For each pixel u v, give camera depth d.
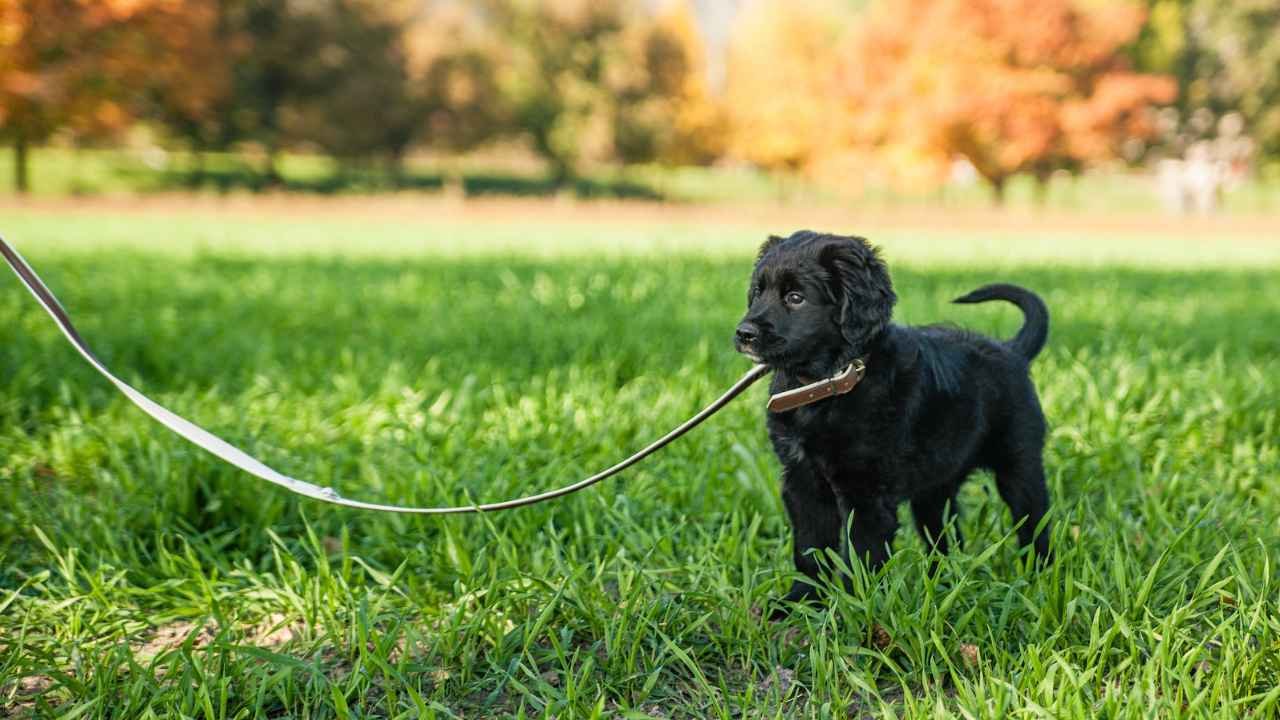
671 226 12.40
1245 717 1.41
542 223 12.85
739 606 1.61
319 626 1.67
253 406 2.40
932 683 1.54
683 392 2.44
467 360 2.87
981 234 11.56
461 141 19.09
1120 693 1.43
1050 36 13.67
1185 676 1.41
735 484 1.97
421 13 19.36
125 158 20.00
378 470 2.05
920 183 15.65
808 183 20.09
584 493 1.93
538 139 20.02
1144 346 3.05
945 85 13.75
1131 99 13.75
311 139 18.23
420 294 4.49
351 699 1.53
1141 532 1.81
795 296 1.66
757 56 18.11
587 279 4.90
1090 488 1.99
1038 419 1.84
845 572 1.58
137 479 2.00
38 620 1.68
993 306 3.98
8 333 3.13
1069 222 14.38
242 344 3.14
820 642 1.52
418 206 16.45
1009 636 1.58
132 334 3.18
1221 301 4.58
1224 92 19.08
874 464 1.66
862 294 1.63
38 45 10.80
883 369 1.66
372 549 1.87
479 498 1.90
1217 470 2.04
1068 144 14.09
